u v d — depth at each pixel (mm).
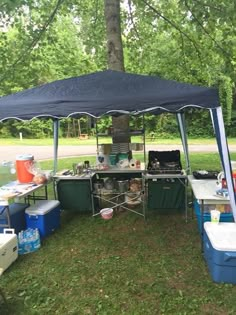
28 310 2270
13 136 18266
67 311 2248
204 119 16234
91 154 10781
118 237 3541
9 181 4164
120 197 4504
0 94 6375
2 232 3414
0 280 2674
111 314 2197
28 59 6336
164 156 4477
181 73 7262
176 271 2766
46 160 9555
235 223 2842
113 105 2873
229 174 2836
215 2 5344
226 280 2521
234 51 6148
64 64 7594
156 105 2818
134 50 7375
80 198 4184
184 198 4008
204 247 2973
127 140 4730
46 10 6328
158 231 3676
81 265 2918
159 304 2297
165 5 6621
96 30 7207
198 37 6375
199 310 2211
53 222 3721
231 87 14641
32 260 3031
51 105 2957
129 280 2639
